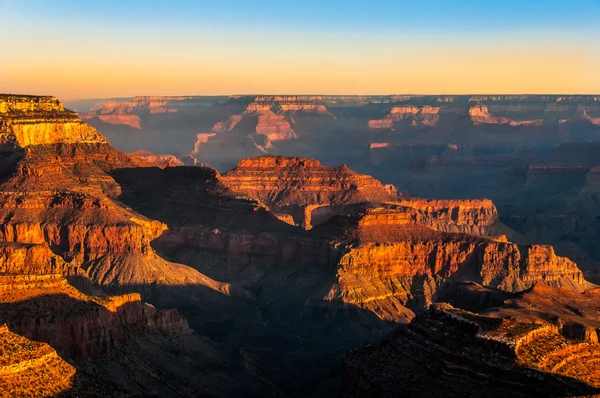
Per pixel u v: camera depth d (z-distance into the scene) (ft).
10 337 576.20
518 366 597.52
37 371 563.48
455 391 609.42
